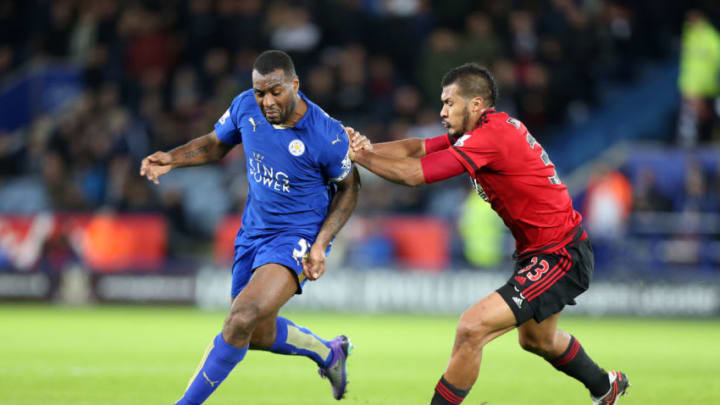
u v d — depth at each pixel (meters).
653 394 26.08
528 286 19.73
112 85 69.00
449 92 20.61
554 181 20.45
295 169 20.27
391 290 57.88
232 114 20.97
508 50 66.69
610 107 70.38
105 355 34.81
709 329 51.12
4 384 26.09
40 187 66.25
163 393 24.81
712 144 64.81
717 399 25.17
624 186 57.84
